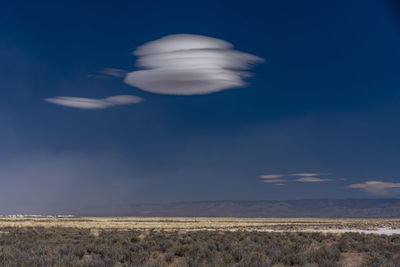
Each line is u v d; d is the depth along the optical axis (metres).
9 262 18.30
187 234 40.84
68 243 29.83
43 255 20.81
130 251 23.25
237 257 21.00
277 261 20.66
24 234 39.41
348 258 22.77
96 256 21.19
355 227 78.19
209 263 19.11
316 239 35.12
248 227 74.75
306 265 18.97
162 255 23.38
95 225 75.81
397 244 30.00
